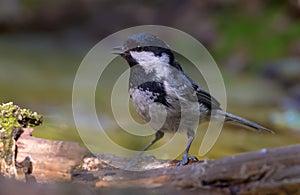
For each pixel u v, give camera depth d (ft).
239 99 46.29
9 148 19.31
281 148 17.37
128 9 75.25
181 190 18.02
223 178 17.62
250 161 17.42
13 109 20.02
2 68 54.54
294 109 43.11
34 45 70.23
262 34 62.44
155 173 18.54
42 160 19.19
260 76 57.41
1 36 73.36
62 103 39.14
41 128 28.25
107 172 18.97
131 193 18.07
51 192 17.63
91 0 77.15
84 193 17.94
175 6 71.82
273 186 17.25
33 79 49.57
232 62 60.64
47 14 75.56
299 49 58.95
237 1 67.31
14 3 74.43
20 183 18.31
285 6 64.54
